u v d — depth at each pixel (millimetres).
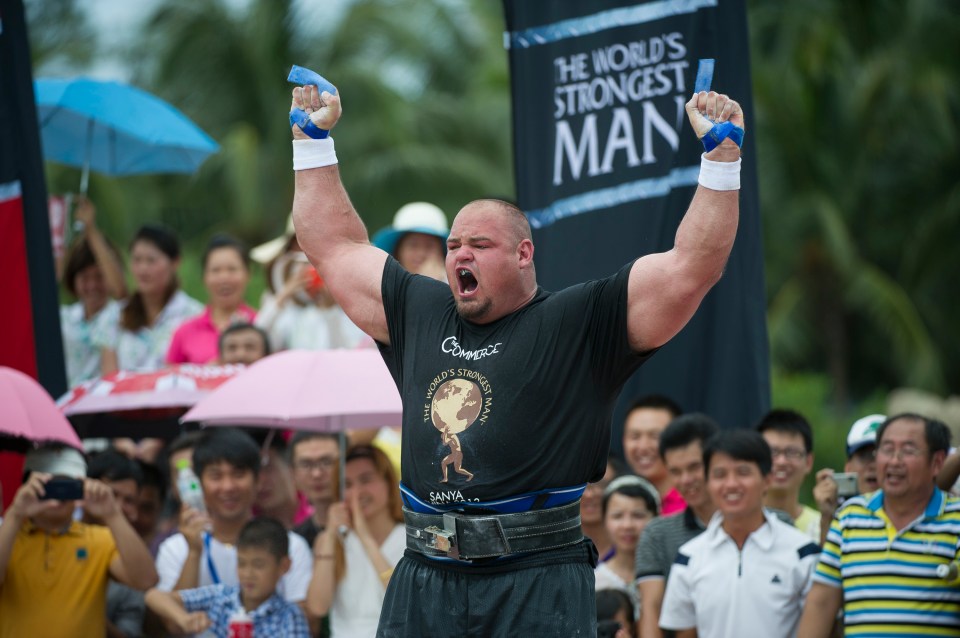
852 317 48625
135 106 22062
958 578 13875
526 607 10375
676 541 15945
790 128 45438
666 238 16844
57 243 22938
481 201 10875
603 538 17484
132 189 48719
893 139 46156
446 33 53844
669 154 16844
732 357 16719
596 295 10617
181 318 21828
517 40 17766
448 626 10539
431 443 10562
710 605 14938
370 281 11562
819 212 45594
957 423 25156
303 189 11820
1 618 15562
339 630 16281
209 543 16844
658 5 16953
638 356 10602
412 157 48469
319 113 11648
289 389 16469
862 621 14109
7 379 16000
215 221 49750
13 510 15305
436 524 10625
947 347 48281
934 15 46000
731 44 16672
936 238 46000
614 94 17156
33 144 19250
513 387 10445
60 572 15750
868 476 16359
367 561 16453
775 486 16422
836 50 45562
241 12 52219
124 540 15633
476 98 52250
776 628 14742
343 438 16688
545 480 10406
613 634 15195
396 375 11422
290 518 18641
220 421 17547
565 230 17344
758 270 16688
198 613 15961
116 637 16672
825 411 42906
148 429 19969
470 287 10688
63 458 16281
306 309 20516
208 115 50469
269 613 16016
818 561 14695
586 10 17375
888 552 14148
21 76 19250
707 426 16000
